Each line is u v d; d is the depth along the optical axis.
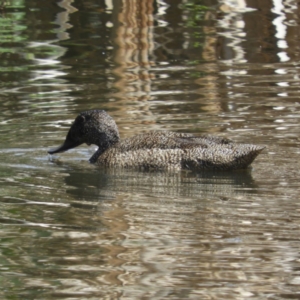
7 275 13.08
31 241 14.49
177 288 12.59
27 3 36.19
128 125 23.03
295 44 32.31
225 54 31.41
